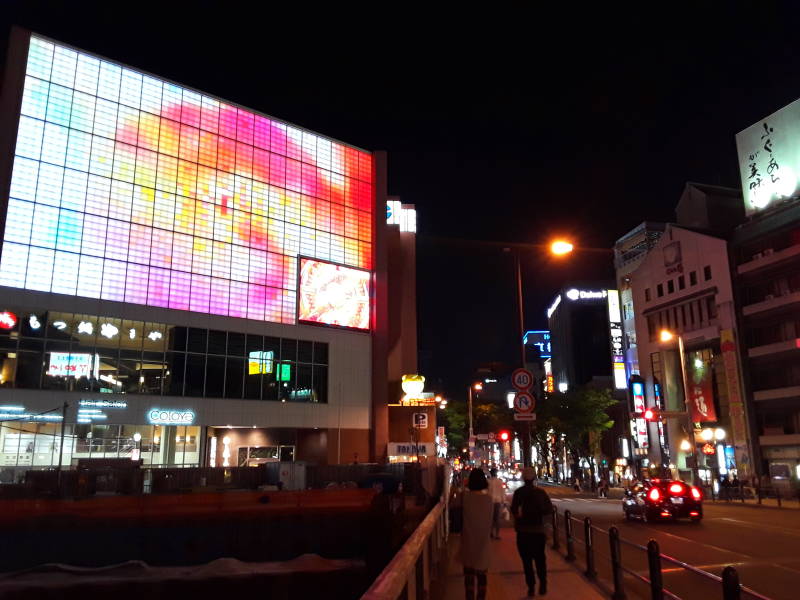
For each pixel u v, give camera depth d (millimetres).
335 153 61312
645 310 72250
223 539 24781
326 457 55438
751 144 60594
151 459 46688
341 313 58844
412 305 72188
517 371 18750
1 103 43438
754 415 57156
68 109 46156
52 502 24125
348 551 25469
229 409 50531
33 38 45438
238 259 53156
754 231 59094
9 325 41875
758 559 15336
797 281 55344
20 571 22719
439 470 26547
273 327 54156
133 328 46781
